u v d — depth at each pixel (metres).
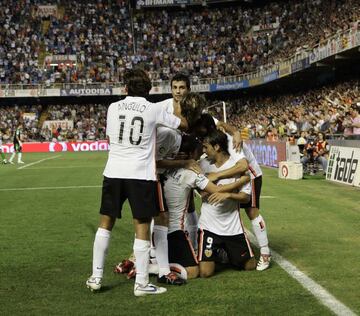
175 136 7.49
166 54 69.88
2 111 68.62
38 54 69.25
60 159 44.91
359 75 42.09
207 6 73.69
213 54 68.44
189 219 8.59
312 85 52.00
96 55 69.94
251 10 71.00
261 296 6.79
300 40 53.44
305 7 59.31
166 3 72.81
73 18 73.25
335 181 21.88
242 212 14.07
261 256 8.20
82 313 6.28
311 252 9.29
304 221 12.57
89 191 20.20
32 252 9.70
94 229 12.07
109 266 8.60
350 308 6.29
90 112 69.88
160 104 7.78
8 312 6.34
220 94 68.88
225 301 6.61
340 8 48.47
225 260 8.48
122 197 7.05
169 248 7.75
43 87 64.75
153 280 7.73
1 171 31.72
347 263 8.47
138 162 6.88
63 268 8.48
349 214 13.55
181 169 7.69
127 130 6.89
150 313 6.22
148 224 7.01
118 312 6.29
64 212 14.82
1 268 8.50
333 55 38.22
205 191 7.69
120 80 67.12
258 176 8.26
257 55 64.31
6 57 68.25
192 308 6.36
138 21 73.94
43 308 6.48
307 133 29.25
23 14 72.75
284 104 52.91
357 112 25.88
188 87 7.84
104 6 74.94
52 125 67.75
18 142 40.16
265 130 41.91
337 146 22.44
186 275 7.62
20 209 15.59
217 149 7.87
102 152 60.00
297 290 7.03
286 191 18.86
